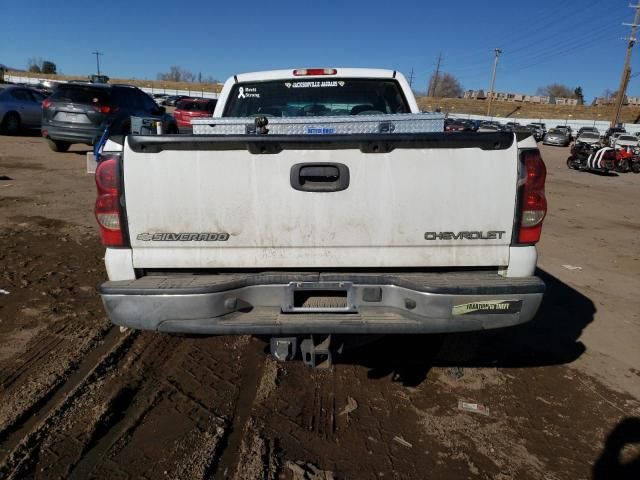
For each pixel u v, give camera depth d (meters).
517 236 2.63
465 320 2.55
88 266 5.16
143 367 3.34
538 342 3.99
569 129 42.34
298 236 2.60
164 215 2.56
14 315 3.97
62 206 7.71
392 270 2.71
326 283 2.61
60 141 12.75
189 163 2.51
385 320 2.55
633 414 3.06
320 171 2.54
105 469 2.42
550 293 5.14
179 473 2.41
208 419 2.83
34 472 2.38
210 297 2.50
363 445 2.68
